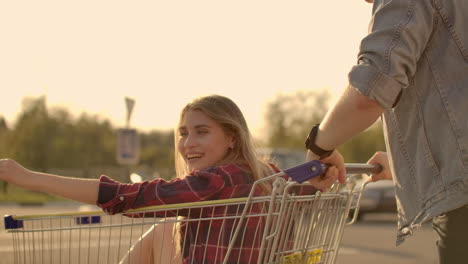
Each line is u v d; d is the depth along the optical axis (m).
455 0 2.16
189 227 2.94
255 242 2.80
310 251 2.93
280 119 48.53
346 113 2.19
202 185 2.84
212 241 2.85
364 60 2.16
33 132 37.47
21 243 4.12
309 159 2.43
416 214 2.28
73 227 2.75
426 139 2.22
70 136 41.41
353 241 11.57
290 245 2.82
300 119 48.69
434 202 2.21
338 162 2.50
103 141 42.88
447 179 2.17
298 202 2.82
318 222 2.93
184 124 3.19
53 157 38.44
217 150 3.13
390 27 2.14
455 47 2.16
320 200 2.93
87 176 35.69
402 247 10.66
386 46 2.13
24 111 37.72
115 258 3.82
